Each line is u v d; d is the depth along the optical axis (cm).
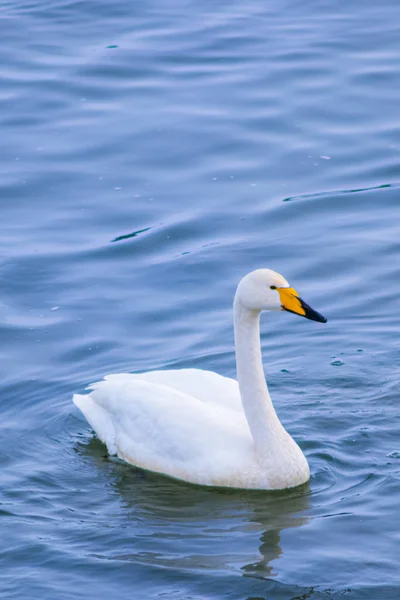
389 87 2366
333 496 1234
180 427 1305
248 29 2675
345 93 2353
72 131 2244
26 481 1295
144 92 2389
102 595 1055
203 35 2647
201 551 1127
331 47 2555
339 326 1636
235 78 2431
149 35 2658
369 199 1992
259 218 1942
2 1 2906
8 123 2283
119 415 1363
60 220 1950
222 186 2048
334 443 1345
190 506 1231
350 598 1035
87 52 2577
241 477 1262
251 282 1237
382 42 2570
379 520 1170
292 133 2217
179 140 2200
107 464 1345
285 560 1101
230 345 1594
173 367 1545
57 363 1570
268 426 1266
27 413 1460
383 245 1845
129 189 2047
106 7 2836
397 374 1500
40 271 1798
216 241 1877
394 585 1052
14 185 2058
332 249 1842
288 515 1196
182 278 1775
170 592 1055
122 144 2191
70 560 1116
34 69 2500
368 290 1723
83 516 1212
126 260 1830
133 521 1198
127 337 1627
